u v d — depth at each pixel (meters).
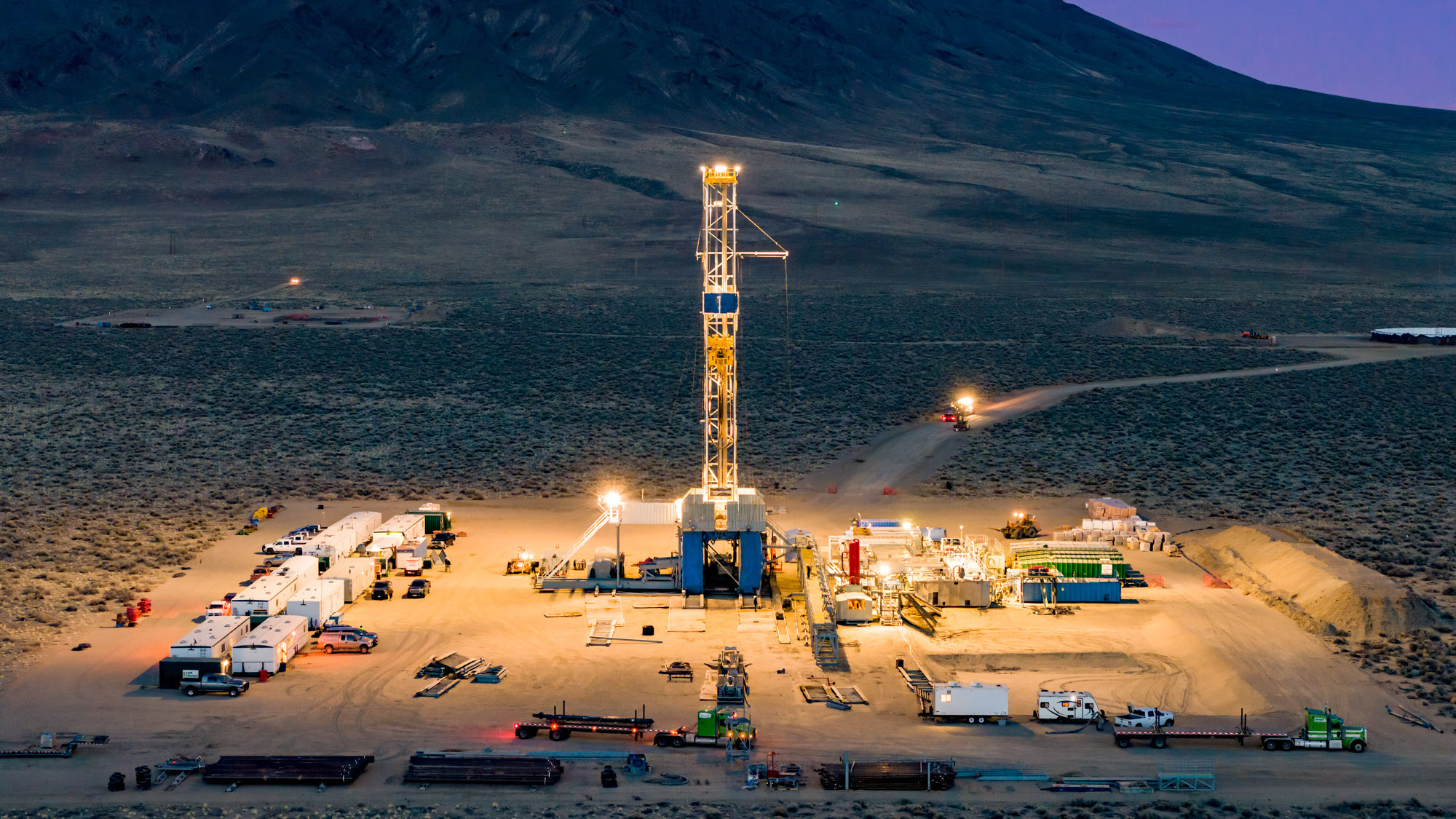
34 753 49.81
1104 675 59.78
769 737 52.47
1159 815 45.28
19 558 76.19
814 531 83.94
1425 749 51.06
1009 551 76.06
